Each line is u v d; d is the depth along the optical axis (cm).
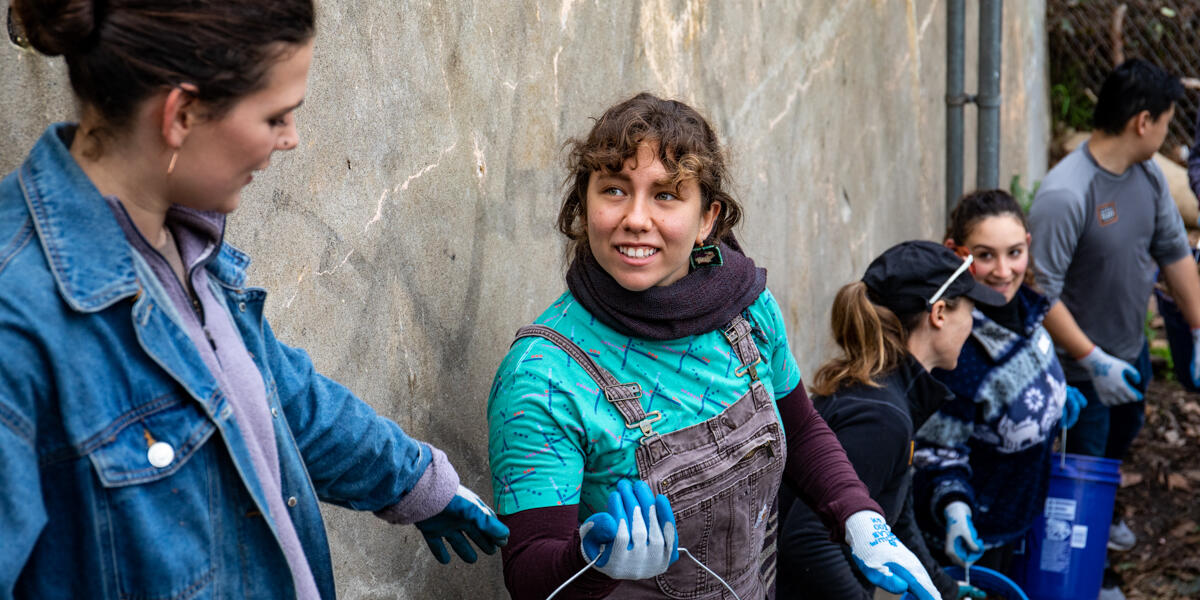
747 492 183
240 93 102
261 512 114
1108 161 390
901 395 237
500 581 232
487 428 221
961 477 304
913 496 306
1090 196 389
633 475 171
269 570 117
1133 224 395
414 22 190
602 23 256
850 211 439
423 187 196
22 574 102
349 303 177
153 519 105
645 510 144
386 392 186
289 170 161
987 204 307
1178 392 574
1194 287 419
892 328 243
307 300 167
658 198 170
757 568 195
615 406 170
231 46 99
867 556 190
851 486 202
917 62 518
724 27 318
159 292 107
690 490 174
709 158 172
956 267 249
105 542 102
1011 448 307
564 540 161
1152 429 542
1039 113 793
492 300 220
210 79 100
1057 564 348
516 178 227
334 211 172
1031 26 741
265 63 103
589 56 252
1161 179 403
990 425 307
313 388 137
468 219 210
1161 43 850
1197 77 839
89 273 100
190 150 104
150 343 104
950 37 459
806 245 391
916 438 305
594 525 142
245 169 108
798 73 376
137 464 103
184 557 107
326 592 132
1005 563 348
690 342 178
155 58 98
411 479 148
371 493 146
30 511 95
